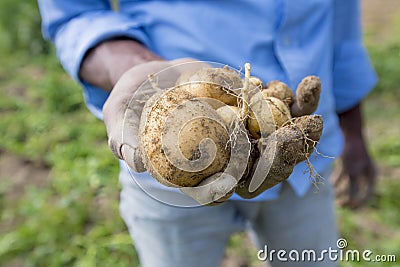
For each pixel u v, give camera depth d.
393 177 1.82
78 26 0.78
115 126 0.56
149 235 0.83
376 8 3.60
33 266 1.53
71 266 1.53
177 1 0.81
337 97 1.00
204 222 0.82
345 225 1.52
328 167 0.88
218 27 0.80
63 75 2.82
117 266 1.49
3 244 1.58
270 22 0.79
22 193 1.89
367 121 2.19
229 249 1.52
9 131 2.30
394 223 1.59
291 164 0.53
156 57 0.73
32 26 3.18
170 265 0.84
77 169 1.93
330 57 0.90
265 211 0.87
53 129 2.32
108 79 0.73
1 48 3.25
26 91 2.73
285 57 0.80
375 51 2.78
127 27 0.76
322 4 0.84
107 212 1.73
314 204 0.87
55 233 1.60
